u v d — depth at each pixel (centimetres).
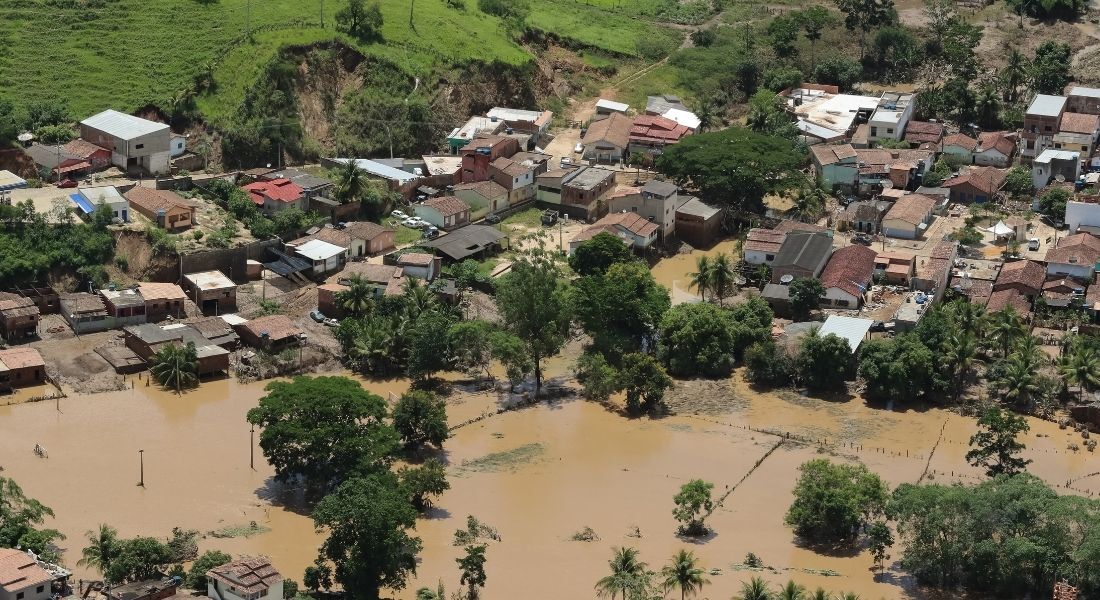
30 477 16775
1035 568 14788
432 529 16088
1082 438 18912
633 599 13900
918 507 15075
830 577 15188
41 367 19450
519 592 14612
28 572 13500
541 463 17950
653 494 17200
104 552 14325
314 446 16438
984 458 17900
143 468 17188
